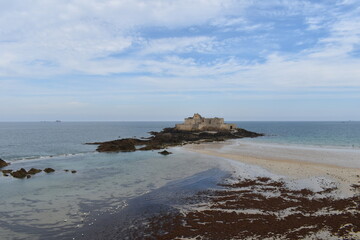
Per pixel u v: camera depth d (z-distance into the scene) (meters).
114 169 31.19
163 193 20.94
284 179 25.14
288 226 14.20
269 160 36.66
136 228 14.37
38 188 22.62
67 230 14.28
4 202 18.89
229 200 18.86
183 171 29.70
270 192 20.75
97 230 14.21
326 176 26.20
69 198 19.73
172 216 15.95
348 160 36.19
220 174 27.94
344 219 15.01
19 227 14.70
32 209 17.44
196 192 21.14
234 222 14.84
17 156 43.75
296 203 17.83
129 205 18.09
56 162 36.84
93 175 27.78
